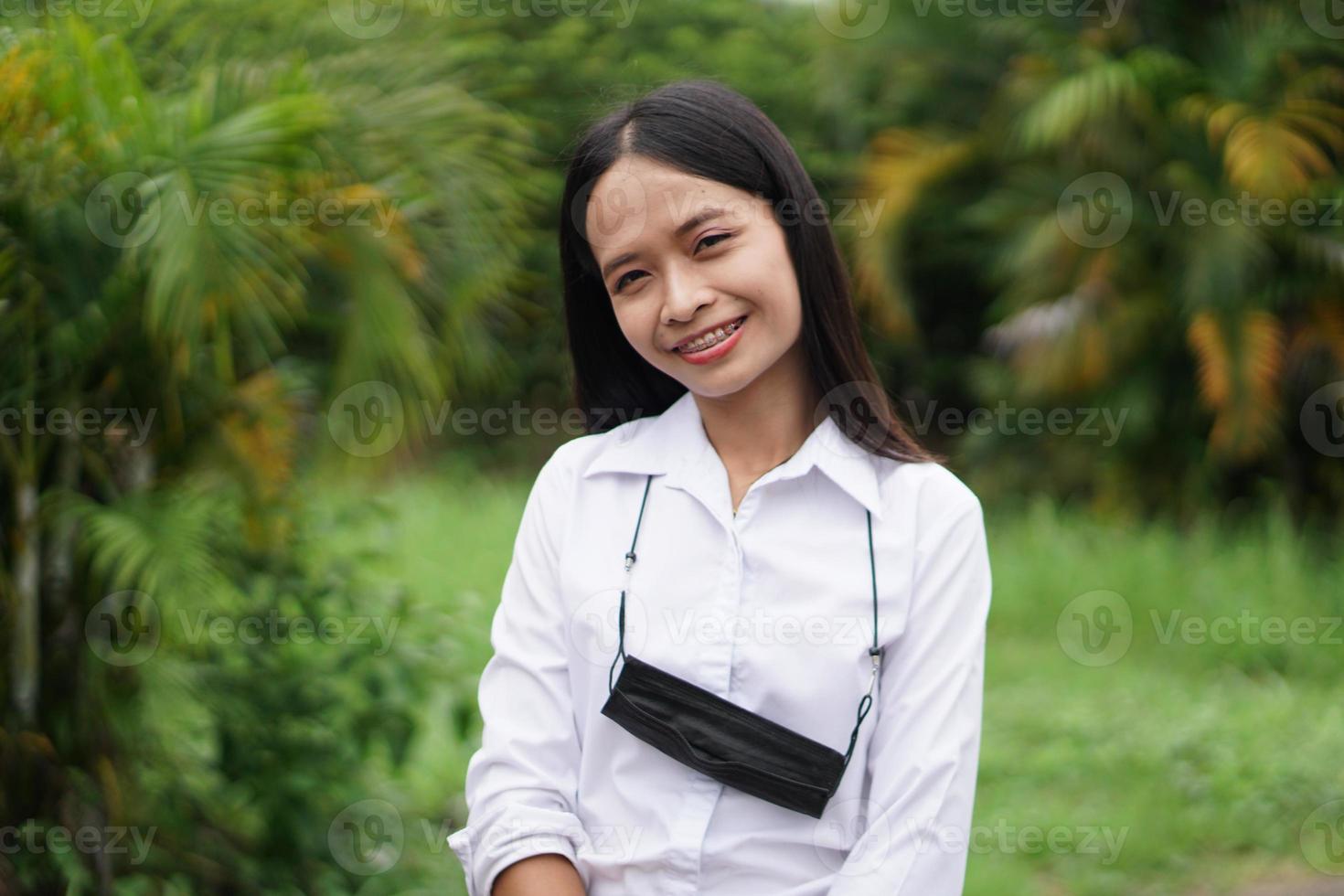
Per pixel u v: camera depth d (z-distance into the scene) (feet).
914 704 5.25
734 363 5.34
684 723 5.16
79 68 9.50
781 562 5.37
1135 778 16.29
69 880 9.71
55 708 10.32
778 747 5.10
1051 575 24.07
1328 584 23.11
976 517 5.53
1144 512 28.37
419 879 12.29
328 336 13.53
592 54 36.70
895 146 31.94
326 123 10.12
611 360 6.17
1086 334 27.30
